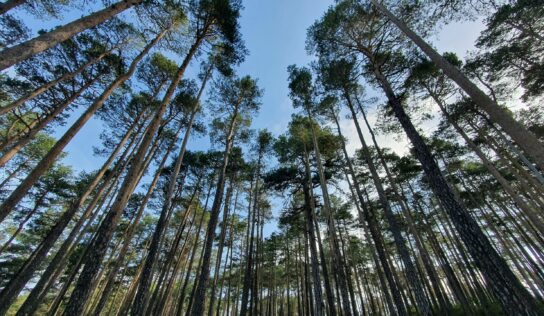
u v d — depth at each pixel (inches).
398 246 366.3
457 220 250.8
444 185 273.4
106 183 495.5
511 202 869.2
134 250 923.4
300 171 661.3
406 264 347.9
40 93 456.4
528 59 472.7
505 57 477.1
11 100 493.7
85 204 746.8
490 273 212.1
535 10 407.8
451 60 564.7
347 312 385.1
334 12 404.5
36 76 467.5
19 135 498.9
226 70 526.6
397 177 789.2
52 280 464.4
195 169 749.9
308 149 657.6
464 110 582.9
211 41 484.4
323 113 602.2
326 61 466.9
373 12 398.9
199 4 422.0
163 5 405.7
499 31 466.0
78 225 438.6
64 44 456.8
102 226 240.5
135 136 570.3
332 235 456.8
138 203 748.6
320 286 457.1
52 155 343.6
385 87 387.5
